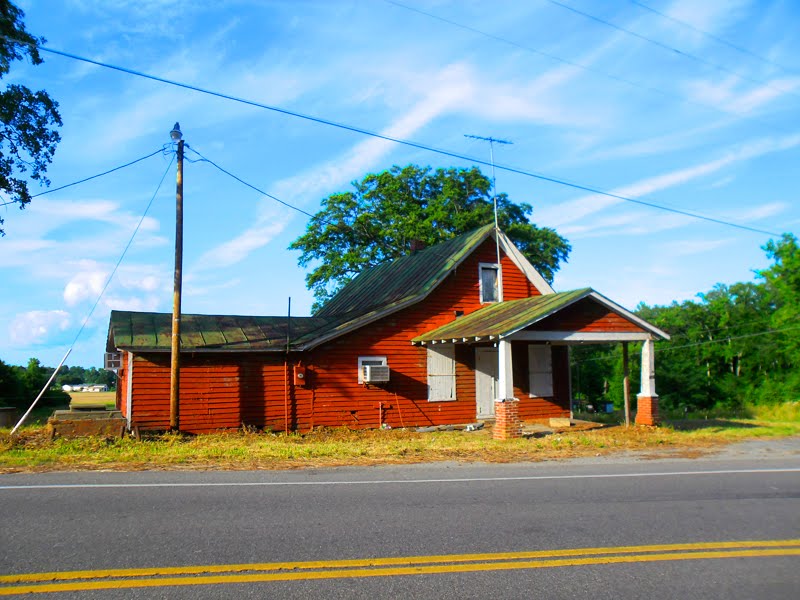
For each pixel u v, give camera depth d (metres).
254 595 4.58
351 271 37.25
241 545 5.72
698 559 5.61
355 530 6.28
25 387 41.34
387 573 5.08
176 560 5.29
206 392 17.75
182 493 7.86
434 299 21.23
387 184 37.75
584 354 50.66
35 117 18.62
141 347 16.83
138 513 6.79
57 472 9.34
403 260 25.84
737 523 6.87
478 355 21.64
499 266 22.69
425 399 20.53
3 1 17.16
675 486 9.01
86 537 5.87
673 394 47.47
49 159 19.31
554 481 9.29
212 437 16.50
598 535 6.29
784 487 9.05
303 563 5.28
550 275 39.00
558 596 4.70
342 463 10.95
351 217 37.94
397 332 20.41
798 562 5.58
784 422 21.95
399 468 10.49
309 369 19.03
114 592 4.58
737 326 50.28
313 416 18.94
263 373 18.58
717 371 51.25
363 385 19.70
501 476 9.72
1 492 7.75
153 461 10.62
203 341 18.02
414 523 6.59
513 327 15.98
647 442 14.91
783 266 42.25
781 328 43.16
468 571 5.18
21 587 4.64
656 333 18.38
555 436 16.30
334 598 4.56
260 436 17.02
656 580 5.07
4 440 13.82
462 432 18.88
